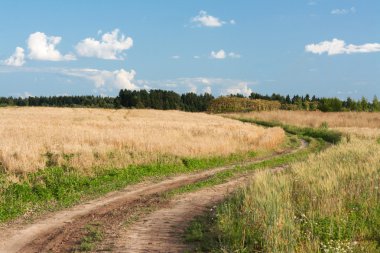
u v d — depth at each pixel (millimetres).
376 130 49281
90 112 78812
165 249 9758
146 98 156000
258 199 10898
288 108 123375
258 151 30812
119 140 26234
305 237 9070
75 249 10008
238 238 9398
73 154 21469
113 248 9922
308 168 16828
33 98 164500
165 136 31156
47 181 17188
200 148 26703
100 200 15719
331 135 45438
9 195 15141
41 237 11242
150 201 15320
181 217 12805
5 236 11398
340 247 8242
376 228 9773
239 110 119812
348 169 15570
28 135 28578
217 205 14023
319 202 11086
